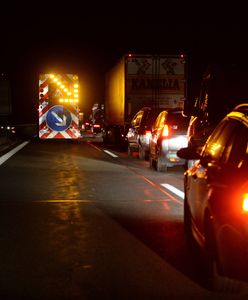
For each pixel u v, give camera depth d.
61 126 32.34
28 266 7.07
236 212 5.22
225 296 5.92
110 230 9.18
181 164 17.66
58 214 10.52
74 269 6.94
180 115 17.75
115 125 31.30
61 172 17.73
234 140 6.16
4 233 8.91
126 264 7.17
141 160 22.66
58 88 32.19
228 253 5.34
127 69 27.44
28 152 26.55
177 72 27.59
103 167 19.59
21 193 13.17
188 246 8.12
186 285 6.30
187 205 8.16
